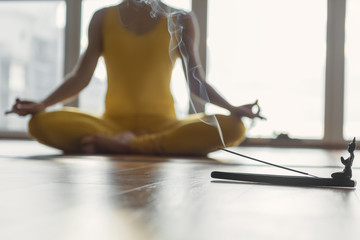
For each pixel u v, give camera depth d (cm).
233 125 241
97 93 500
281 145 468
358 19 479
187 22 232
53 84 525
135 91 273
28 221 55
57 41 521
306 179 102
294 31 486
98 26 277
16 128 528
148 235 48
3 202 70
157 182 102
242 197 81
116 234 48
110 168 143
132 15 272
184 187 94
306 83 486
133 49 273
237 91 492
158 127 270
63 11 517
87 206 66
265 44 488
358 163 198
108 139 248
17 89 531
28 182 97
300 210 68
